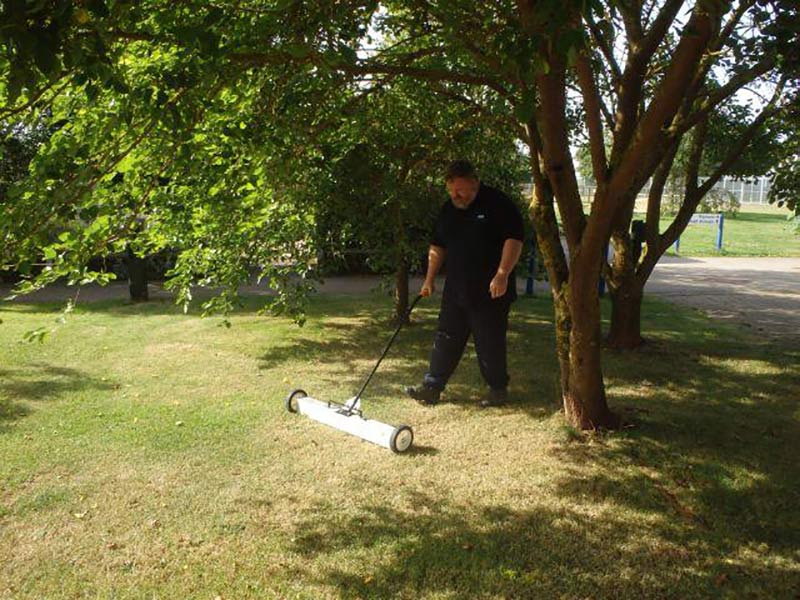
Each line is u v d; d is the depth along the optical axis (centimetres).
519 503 367
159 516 354
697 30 309
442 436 460
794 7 320
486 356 505
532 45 225
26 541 330
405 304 832
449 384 578
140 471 406
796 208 547
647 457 423
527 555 317
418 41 535
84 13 208
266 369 627
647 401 534
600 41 538
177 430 469
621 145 412
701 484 388
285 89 358
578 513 356
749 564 309
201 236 558
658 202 683
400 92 605
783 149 641
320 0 306
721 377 602
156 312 902
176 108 271
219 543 329
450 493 379
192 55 272
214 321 840
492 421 488
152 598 288
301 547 326
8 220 272
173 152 306
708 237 2228
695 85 550
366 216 687
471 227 481
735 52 425
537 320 868
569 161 421
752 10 381
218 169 360
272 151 383
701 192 679
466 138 666
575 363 461
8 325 807
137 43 328
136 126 287
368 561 313
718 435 459
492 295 468
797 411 510
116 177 346
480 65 477
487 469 409
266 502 369
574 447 439
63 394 547
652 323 846
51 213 275
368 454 430
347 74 392
